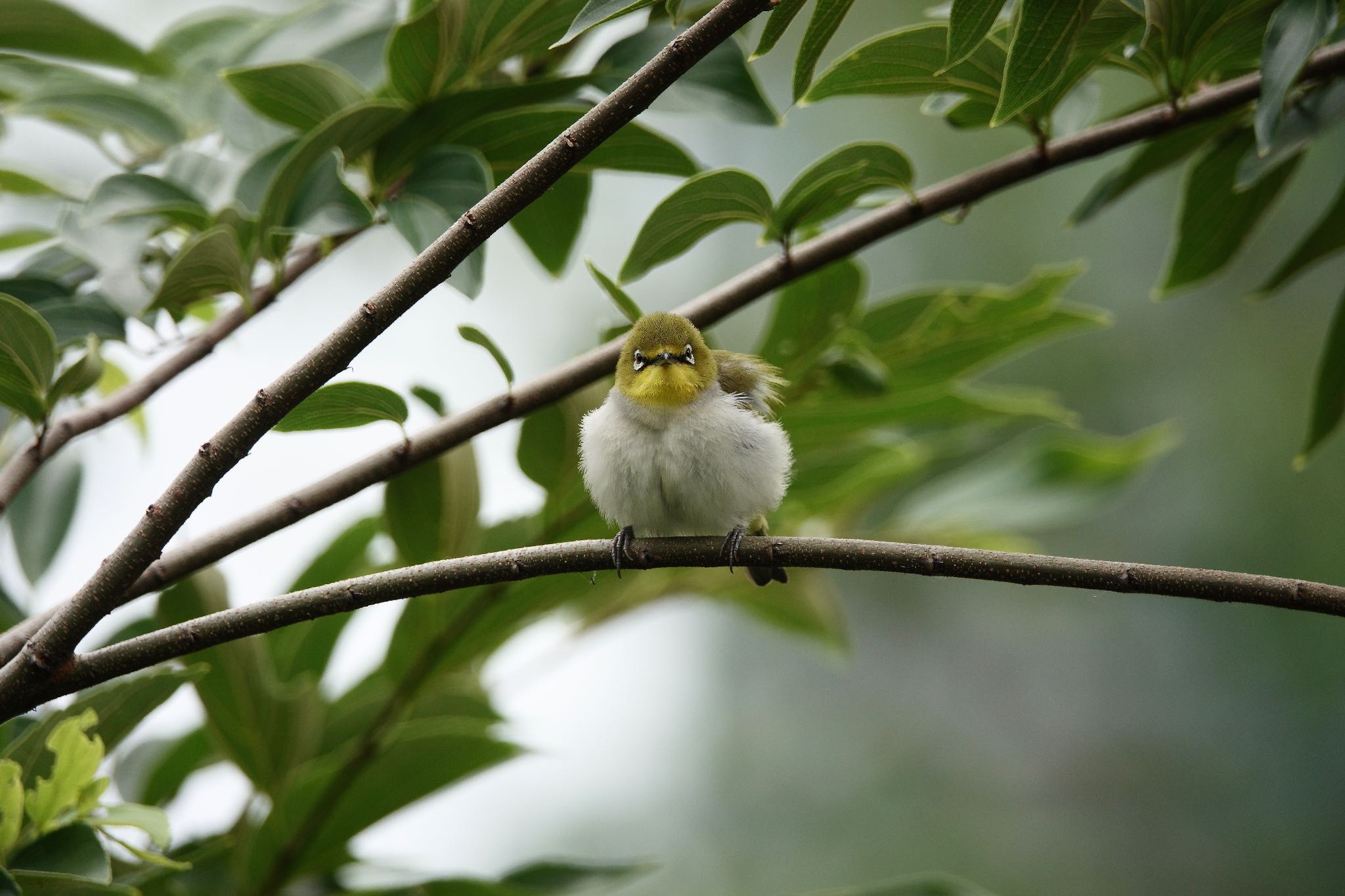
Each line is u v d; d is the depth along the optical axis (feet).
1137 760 57.00
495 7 25.54
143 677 21.45
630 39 27.02
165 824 19.79
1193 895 54.29
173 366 25.46
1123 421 57.77
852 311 30.53
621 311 24.52
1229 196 30.22
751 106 26.58
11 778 18.83
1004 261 58.95
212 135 32.19
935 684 59.67
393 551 31.63
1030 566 20.08
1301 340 58.18
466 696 28.86
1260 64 25.67
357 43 31.73
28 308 20.71
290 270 26.58
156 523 18.51
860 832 56.34
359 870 27.07
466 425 24.39
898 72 24.49
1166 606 59.06
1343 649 55.98
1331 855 53.67
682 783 56.95
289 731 26.32
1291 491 56.34
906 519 37.70
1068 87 24.71
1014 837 56.03
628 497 29.68
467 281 23.41
